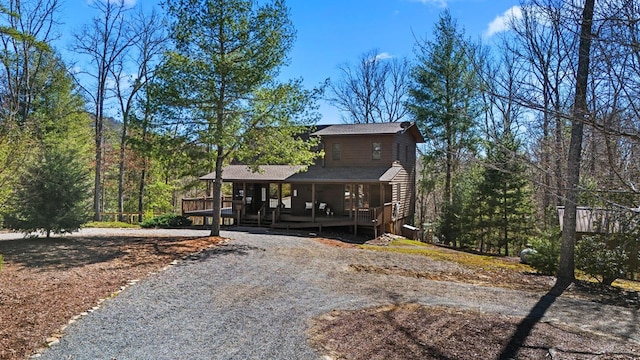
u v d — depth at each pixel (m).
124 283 7.73
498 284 9.27
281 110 12.41
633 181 4.09
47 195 12.11
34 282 7.59
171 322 5.88
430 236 24.47
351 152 19.77
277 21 12.30
